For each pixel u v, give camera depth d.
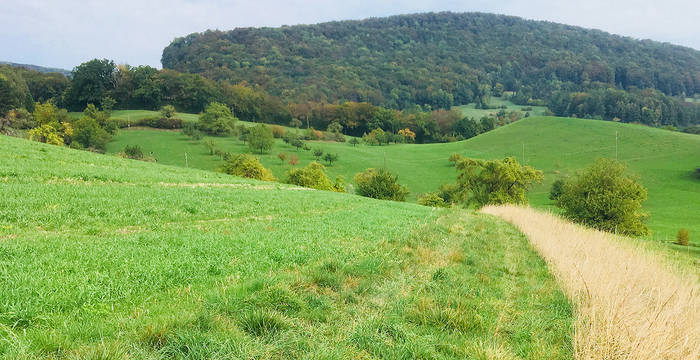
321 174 68.88
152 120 127.75
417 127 172.38
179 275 7.20
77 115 143.88
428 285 7.98
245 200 21.48
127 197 16.81
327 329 5.43
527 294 8.31
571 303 7.48
